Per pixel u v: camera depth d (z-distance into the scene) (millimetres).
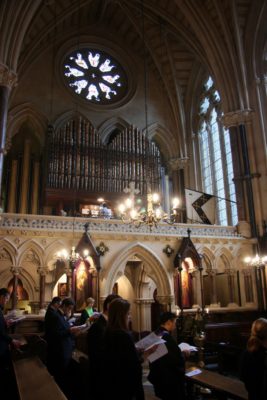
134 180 24703
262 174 20016
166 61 27453
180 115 27672
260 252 19031
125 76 28547
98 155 24516
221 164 24094
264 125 20547
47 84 25812
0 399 7699
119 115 27125
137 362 4277
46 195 22859
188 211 19266
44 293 15609
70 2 23672
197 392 8984
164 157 28703
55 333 7391
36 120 25188
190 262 17953
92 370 4496
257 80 21188
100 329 4879
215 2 21000
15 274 15281
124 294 22141
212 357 13523
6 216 15625
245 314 18156
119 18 27375
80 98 26562
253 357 4609
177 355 5590
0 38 18031
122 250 16844
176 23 24109
